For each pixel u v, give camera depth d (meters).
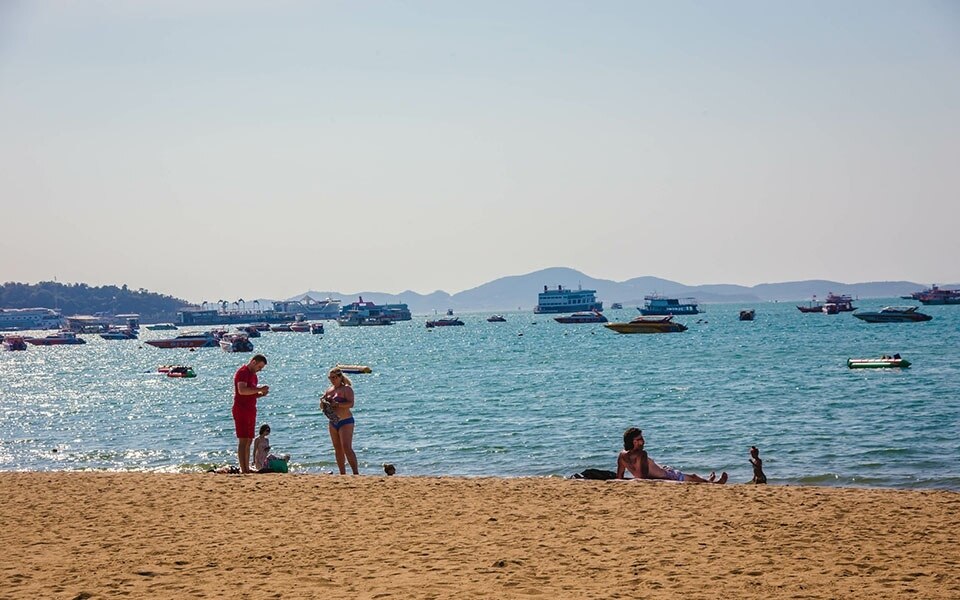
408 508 13.64
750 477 26.00
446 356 115.62
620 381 66.19
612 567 9.65
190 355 162.62
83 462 32.38
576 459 30.38
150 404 61.88
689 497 14.20
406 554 10.48
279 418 47.41
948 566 9.45
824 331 149.75
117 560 10.35
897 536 11.04
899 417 39.31
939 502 13.47
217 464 31.03
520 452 32.22
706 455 30.12
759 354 94.38
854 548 10.41
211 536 11.76
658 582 8.93
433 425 41.59
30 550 11.03
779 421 39.25
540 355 109.06
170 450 35.56
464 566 9.80
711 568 9.53
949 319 178.38
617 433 36.84
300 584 9.08
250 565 10.01
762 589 8.64
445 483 16.08
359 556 10.41
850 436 33.81
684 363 84.50
